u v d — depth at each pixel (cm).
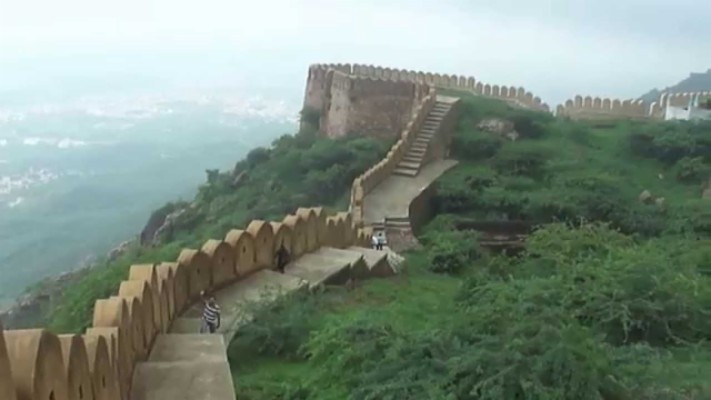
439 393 796
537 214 2748
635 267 1231
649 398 794
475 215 2825
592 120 3941
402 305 1421
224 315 1302
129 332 912
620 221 2606
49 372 564
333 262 1736
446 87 4369
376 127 3972
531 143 3431
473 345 906
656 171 3234
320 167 3625
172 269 1255
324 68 4519
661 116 4109
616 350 941
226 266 1483
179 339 1105
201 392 922
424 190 2927
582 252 1714
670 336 1108
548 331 830
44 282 3238
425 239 2514
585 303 1153
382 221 2555
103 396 729
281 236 1684
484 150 3400
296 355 1161
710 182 3041
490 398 766
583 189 2872
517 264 1864
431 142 3341
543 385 765
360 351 992
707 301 1202
